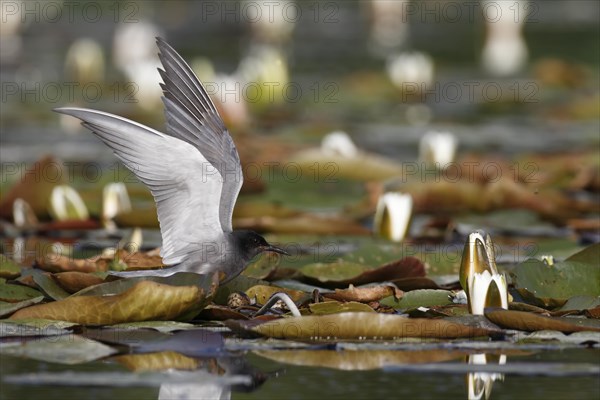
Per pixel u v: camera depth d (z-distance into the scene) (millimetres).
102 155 19359
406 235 13094
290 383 7438
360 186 17125
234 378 7199
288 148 19078
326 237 13336
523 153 19547
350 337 8383
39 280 9344
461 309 9195
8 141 20844
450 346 8242
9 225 13555
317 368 7789
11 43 32875
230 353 8055
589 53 31531
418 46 33875
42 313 8625
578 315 9109
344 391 7285
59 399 7008
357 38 35844
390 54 31922
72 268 10039
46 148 19938
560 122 23469
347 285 10133
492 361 7824
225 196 8930
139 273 8766
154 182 8609
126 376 7266
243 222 13359
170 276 8961
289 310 9125
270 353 8094
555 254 11961
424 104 26484
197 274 8805
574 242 12930
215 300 9562
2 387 7184
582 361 7809
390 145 20859
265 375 7605
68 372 7449
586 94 26812
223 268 8852
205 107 8969
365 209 14844
